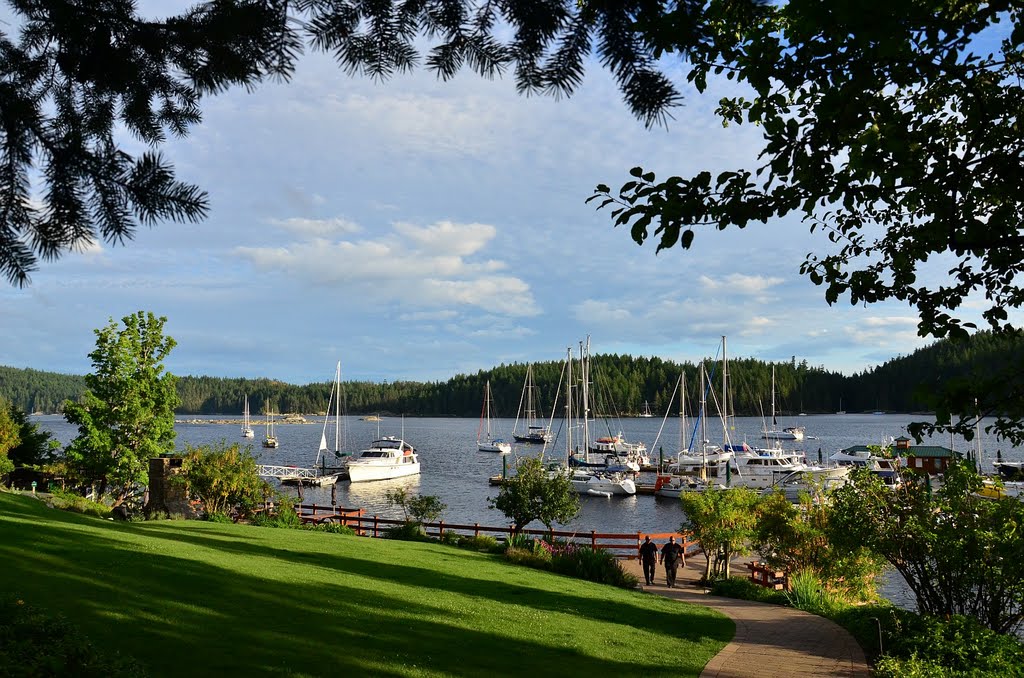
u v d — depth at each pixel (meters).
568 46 3.40
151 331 34.66
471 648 11.27
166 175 3.58
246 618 11.37
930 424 5.53
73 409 32.66
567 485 31.25
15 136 3.57
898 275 7.21
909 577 15.20
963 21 4.60
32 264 3.68
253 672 8.91
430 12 3.35
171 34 3.41
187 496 29.42
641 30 3.32
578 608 15.59
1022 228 6.02
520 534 27.12
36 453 42.84
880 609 15.03
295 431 197.25
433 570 18.88
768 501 22.34
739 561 27.62
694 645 13.06
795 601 18.34
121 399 33.28
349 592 14.38
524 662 10.84
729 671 11.34
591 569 21.69
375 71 3.57
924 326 7.17
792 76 4.87
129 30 3.44
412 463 75.62
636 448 93.44
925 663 11.22
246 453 32.88
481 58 3.50
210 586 13.23
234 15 3.25
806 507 21.69
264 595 13.10
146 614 10.80
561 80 3.51
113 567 13.52
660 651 12.43
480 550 26.14
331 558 19.06
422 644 11.15
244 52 3.39
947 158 5.49
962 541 14.01
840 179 5.27
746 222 5.12
